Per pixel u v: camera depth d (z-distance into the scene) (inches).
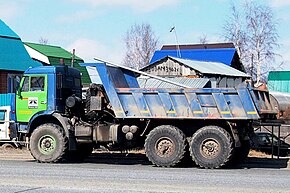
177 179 556.4
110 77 747.4
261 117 710.5
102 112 765.9
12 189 475.8
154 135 715.4
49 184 505.4
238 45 2313.0
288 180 561.6
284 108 1301.7
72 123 763.4
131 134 741.3
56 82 772.0
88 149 814.5
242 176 598.9
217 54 2031.3
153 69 1737.2
